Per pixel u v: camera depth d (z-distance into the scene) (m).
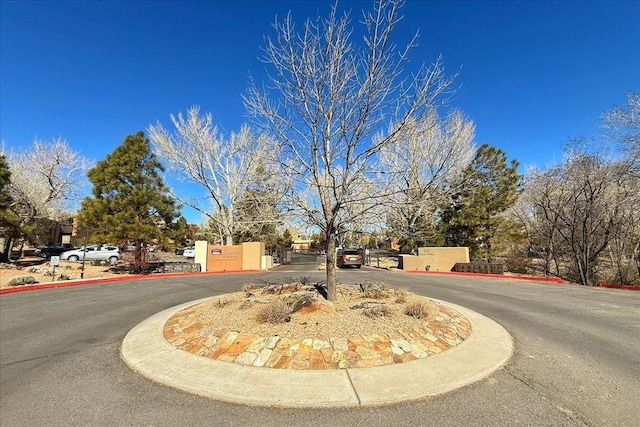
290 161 6.50
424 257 20.17
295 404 3.44
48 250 30.05
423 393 3.59
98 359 4.89
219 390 3.73
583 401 3.41
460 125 16.97
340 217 6.91
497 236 20.12
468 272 18.00
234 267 21.22
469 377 3.95
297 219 6.75
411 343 4.78
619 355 4.73
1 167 17.58
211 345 4.92
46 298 10.12
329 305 5.93
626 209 14.29
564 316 7.17
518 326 6.31
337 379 3.90
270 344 4.65
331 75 6.02
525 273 19.50
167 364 4.51
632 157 13.59
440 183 7.16
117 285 13.12
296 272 19.55
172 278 15.91
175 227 19.34
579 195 14.86
